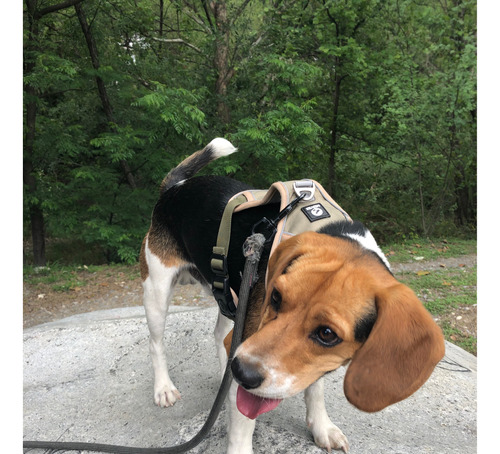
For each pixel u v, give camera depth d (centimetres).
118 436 67
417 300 37
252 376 37
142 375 88
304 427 62
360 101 307
